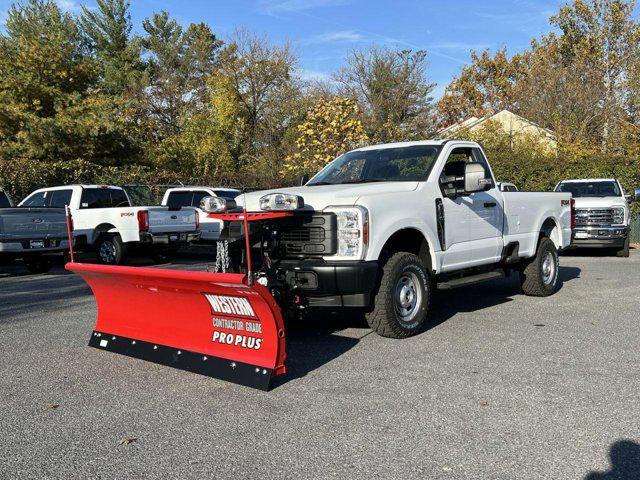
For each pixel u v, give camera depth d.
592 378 4.97
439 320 7.38
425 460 3.51
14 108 24.91
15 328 7.32
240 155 42.84
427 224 6.58
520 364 5.39
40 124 24.44
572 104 32.38
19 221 12.25
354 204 5.82
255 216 5.70
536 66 37.12
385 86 46.50
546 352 5.79
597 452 3.58
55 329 7.23
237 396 4.70
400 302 6.31
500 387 4.77
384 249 6.39
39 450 3.75
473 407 4.34
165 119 48.97
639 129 26.78
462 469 3.38
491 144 25.20
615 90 32.78
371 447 3.70
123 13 50.34
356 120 21.55
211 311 5.14
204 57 52.38
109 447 3.78
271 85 45.69
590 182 16.38
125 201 15.66
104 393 4.82
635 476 3.29
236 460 3.56
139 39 51.41
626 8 36.62
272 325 4.73
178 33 55.16
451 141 7.48
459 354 5.76
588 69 35.50
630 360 5.50
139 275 5.21
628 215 15.26
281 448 3.71
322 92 46.53
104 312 6.26
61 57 27.83
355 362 5.55
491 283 10.62
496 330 6.78
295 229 5.96
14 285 11.35
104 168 20.73
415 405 4.40
